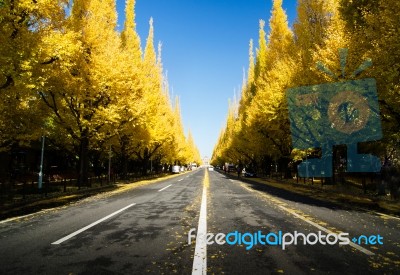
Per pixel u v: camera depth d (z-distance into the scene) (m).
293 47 22.78
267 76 28.09
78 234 6.31
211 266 4.34
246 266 4.35
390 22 10.81
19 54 9.39
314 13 19.55
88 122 16.69
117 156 34.31
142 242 5.66
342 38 14.16
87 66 16.47
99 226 7.15
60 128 18.78
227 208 10.19
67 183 21.62
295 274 4.05
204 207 10.35
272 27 28.06
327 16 19.20
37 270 4.16
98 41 17.28
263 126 27.95
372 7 13.37
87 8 17.56
